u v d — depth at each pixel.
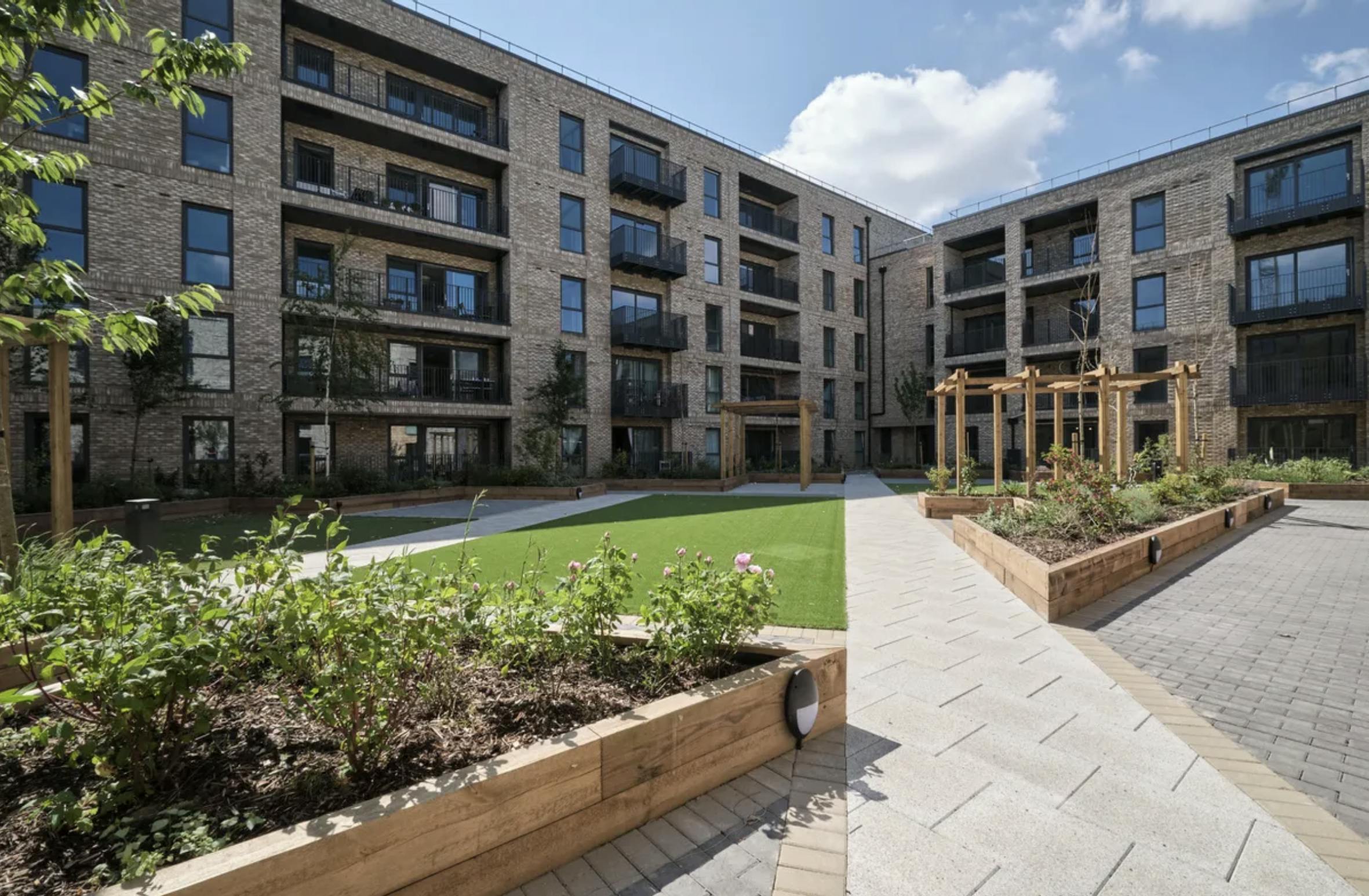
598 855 2.30
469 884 2.01
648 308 25.08
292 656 2.48
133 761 2.16
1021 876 2.23
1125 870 2.27
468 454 20.95
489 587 3.06
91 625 2.25
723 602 3.29
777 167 29.88
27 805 2.11
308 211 16.77
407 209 18.84
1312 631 5.11
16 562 4.07
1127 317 23.67
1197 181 22.03
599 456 22.92
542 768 2.18
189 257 14.92
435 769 2.33
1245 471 16.48
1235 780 2.88
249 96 15.73
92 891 1.70
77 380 13.45
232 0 15.58
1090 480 8.38
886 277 33.72
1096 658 4.47
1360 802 2.71
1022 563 6.07
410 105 19.95
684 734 2.64
